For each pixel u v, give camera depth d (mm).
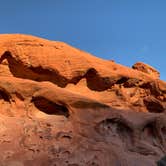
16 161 10352
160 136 14570
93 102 13148
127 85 18891
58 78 15984
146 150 13109
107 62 19672
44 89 12992
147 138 14164
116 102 17578
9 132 11203
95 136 12188
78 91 16719
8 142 10891
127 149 12781
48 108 13070
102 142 12078
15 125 11570
